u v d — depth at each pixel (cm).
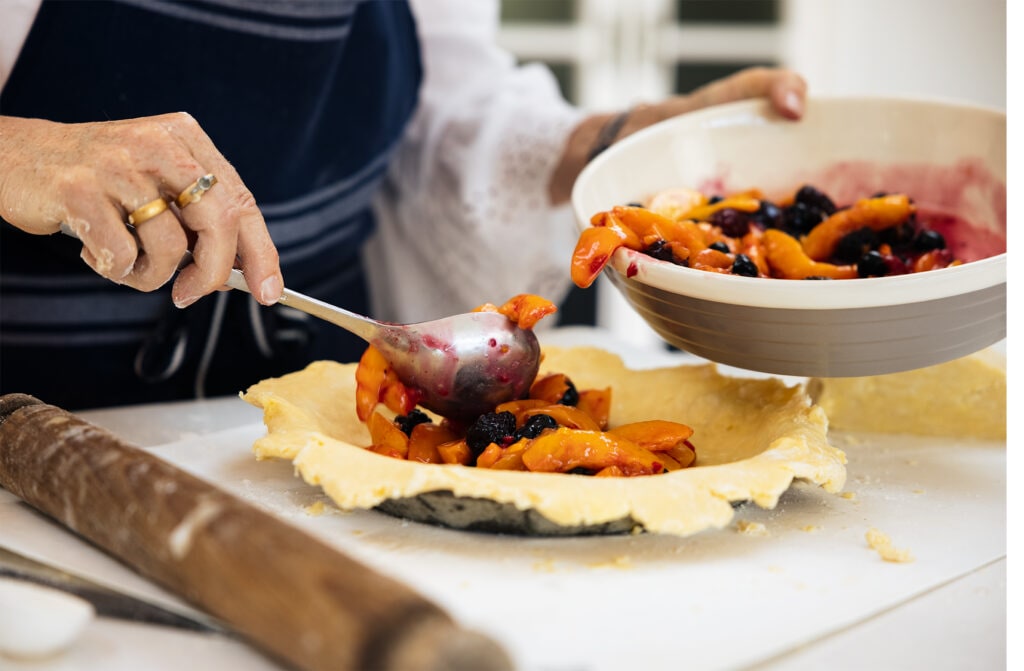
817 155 137
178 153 94
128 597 79
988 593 85
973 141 127
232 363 158
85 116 140
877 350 98
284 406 107
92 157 93
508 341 105
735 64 335
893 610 82
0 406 100
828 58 332
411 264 201
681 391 121
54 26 133
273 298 101
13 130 102
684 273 97
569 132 180
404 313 202
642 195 131
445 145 189
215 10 141
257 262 100
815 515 99
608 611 79
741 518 98
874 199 124
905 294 91
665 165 134
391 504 94
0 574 84
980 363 120
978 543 94
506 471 91
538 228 187
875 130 134
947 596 84
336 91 163
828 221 124
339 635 60
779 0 329
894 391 123
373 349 106
